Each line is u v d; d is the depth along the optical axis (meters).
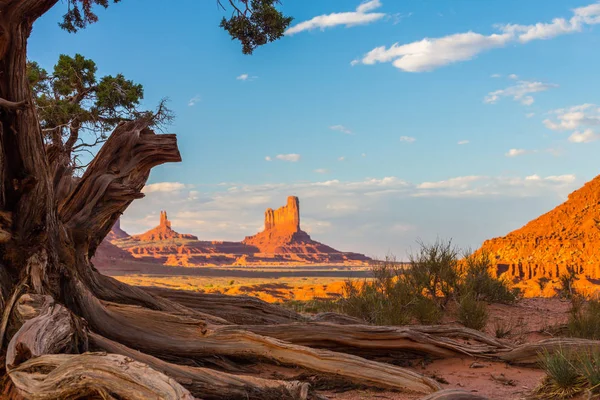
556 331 11.45
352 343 8.41
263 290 83.25
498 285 15.59
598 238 78.62
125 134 10.20
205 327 7.91
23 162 8.00
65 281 8.11
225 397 5.88
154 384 4.75
